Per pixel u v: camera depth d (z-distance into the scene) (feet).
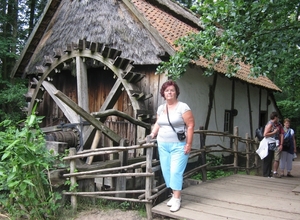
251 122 37.01
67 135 22.38
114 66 23.02
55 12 31.40
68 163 15.75
